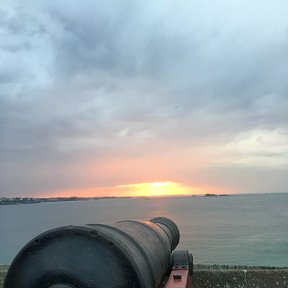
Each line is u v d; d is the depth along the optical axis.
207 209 157.62
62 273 4.06
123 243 4.28
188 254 6.96
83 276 4.03
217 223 78.44
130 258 4.07
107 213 143.50
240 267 9.72
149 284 4.34
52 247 4.14
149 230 6.20
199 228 66.81
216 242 45.66
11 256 37.44
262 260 32.78
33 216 143.12
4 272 8.90
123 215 123.88
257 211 129.50
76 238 4.13
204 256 35.56
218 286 8.37
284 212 117.56
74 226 4.20
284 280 8.38
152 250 5.13
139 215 120.44
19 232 69.25
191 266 7.01
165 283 6.20
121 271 4.04
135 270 4.04
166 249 6.26
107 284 4.02
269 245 42.34
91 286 4.02
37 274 4.11
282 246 41.03
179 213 127.81
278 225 69.19
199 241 47.00
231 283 8.40
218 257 34.84
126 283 4.03
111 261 4.05
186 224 77.00
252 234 54.41
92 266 4.04
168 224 8.04
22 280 4.15
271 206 177.38
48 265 4.09
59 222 99.56
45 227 81.19
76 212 169.25
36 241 4.17
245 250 39.00
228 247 41.41
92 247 4.09
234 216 103.38
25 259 4.17
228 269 9.00
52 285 4.05
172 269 6.62
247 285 8.35
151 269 4.60
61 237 4.15
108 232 4.30
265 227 65.81
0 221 112.19
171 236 7.32
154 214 124.25
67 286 4.02
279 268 9.51
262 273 8.53
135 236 5.09
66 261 4.07
